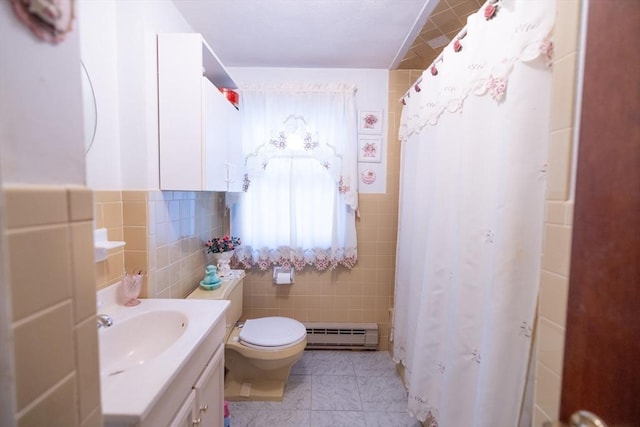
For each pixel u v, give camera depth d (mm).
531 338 840
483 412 912
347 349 2283
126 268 1259
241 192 2150
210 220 1956
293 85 2121
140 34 1205
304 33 1735
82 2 1044
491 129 1010
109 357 970
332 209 2199
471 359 1077
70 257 387
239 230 2186
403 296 1866
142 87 1218
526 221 840
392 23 1626
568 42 619
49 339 358
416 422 1577
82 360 406
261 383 1796
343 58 2051
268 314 2297
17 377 322
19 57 331
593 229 414
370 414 1633
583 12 600
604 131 399
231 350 1749
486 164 1028
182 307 1183
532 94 813
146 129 1229
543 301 667
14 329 317
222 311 1171
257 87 2109
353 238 2225
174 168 1313
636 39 363
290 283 2254
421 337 1399
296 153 2152
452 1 1417
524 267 848
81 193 403
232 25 1649
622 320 375
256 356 1592
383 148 2250
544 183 812
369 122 2229
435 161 1383
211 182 1396
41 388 348
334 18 1587
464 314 1094
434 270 1350
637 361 359
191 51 1283
